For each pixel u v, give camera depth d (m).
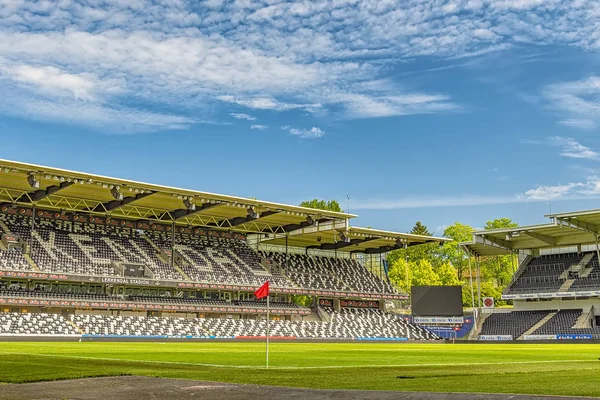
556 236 90.62
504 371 23.89
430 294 86.50
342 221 85.75
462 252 141.75
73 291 70.88
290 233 92.19
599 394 15.30
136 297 73.38
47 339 57.53
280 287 84.38
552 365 28.92
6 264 65.12
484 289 129.75
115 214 81.12
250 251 93.50
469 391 15.93
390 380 19.34
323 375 21.38
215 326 75.25
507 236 90.56
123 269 73.06
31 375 19.83
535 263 96.00
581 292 84.94
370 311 98.00
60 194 71.06
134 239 82.00
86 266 71.44
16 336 56.28
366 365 29.14
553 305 91.31
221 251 89.38
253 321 80.25
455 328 85.00
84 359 29.39
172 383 17.89
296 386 17.48
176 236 87.50
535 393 15.58
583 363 31.05
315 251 103.75
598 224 82.62
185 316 77.25
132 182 65.56
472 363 31.62
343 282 96.31
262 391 16.09
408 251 147.75
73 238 75.81
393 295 98.50
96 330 64.94
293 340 74.25
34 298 64.25
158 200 73.75
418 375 21.56
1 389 16.48
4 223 72.06
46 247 71.56
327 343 68.44
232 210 80.50
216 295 82.94
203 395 15.45
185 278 77.56
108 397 15.12
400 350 51.06
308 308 88.81
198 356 35.16
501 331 89.06
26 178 63.09
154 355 35.31
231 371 22.98
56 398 14.88
